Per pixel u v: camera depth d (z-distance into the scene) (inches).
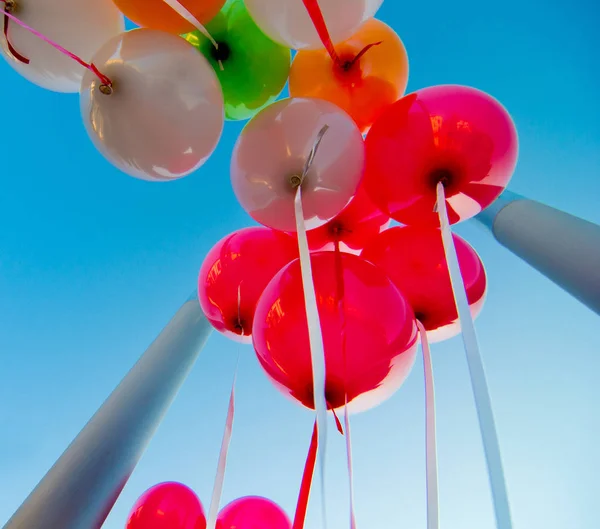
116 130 43.6
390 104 55.2
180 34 51.3
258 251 60.3
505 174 49.0
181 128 44.2
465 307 33.6
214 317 61.6
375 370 44.4
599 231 58.6
